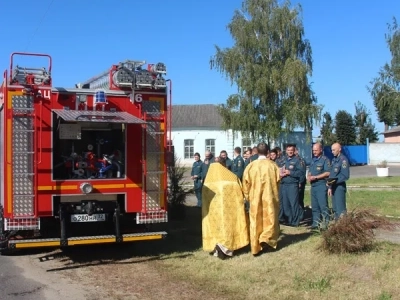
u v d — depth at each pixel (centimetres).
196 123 5247
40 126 816
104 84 916
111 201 875
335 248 774
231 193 856
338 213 932
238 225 853
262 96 3828
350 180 2812
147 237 871
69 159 867
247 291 666
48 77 820
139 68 873
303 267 736
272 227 834
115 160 891
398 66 3959
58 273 800
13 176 801
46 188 820
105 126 879
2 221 853
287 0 3978
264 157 860
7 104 798
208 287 697
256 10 3947
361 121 6350
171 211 1316
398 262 709
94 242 840
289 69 3734
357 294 609
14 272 808
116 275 782
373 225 794
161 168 890
